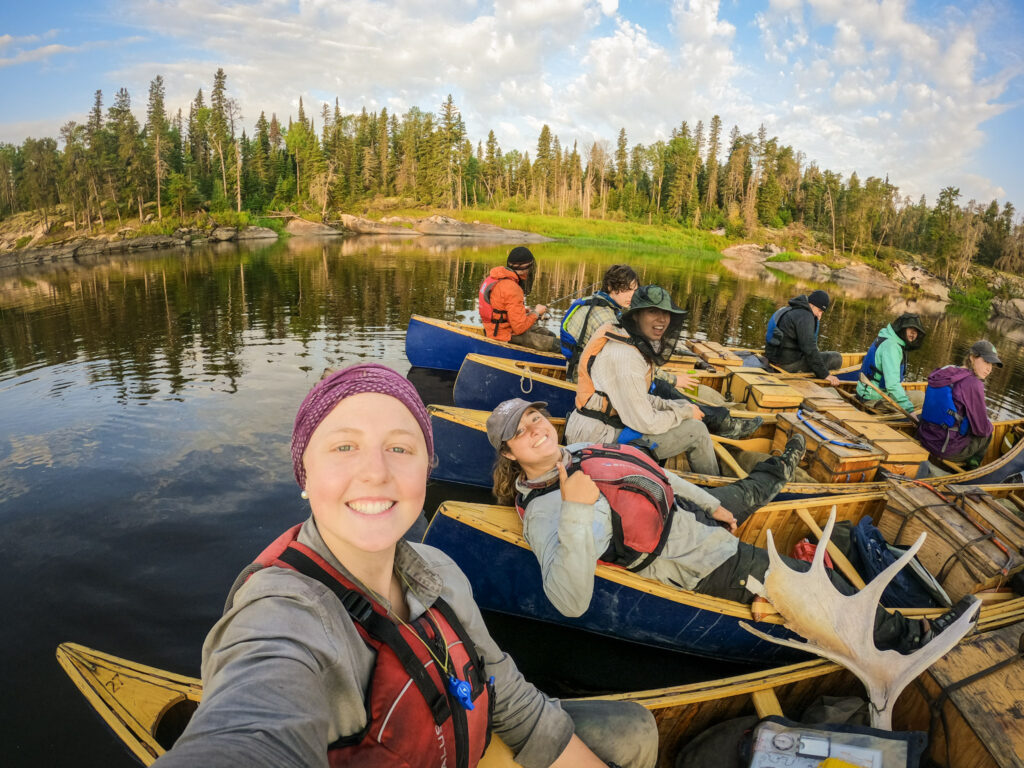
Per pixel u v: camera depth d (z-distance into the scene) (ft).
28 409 19.47
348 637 3.07
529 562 9.49
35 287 51.01
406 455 3.22
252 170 215.51
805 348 19.88
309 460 3.13
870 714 6.87
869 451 12.98
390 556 3.51
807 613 7.68
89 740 7.83
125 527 12.64
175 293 46.57
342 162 225.76
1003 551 9.18
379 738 3.15
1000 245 168.66
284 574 3.09
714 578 8.71
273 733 2.37
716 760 6.55
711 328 42.57
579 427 12.22
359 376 3.22
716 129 251.80
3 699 8.43
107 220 164.35
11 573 11.12
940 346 48.47
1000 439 18.34
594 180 264.11
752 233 219.82
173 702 6.29
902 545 10.43
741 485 10.43
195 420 18.66
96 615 10.11
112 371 24.09
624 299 16.46
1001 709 6.48
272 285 51.80
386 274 62.18
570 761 4.84
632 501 8.30
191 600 10.55
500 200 256.32
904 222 218.18
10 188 187.52
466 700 3.54
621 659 9.57
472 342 23.88
